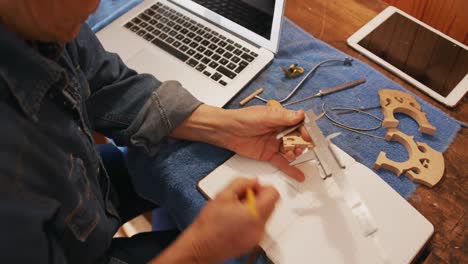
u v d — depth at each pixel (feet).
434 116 2.20
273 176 1.98
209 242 1.48
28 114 1.44
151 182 2.16
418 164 2.00
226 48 2.52
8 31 1.34
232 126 2.05
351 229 1.78
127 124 2.22
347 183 1.91
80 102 1.88
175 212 2.18
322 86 2.37
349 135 2.16
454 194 1.94
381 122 2.20
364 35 2.64
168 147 2.16
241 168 2.03
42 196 1.44
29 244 1.31
